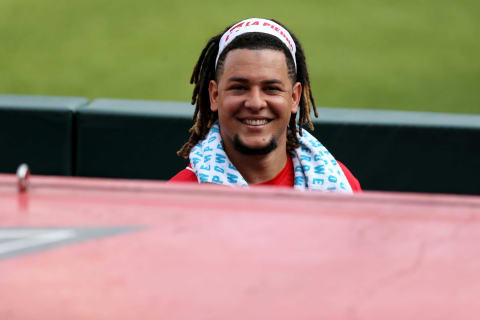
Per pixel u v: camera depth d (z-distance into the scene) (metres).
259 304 2.60
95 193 3.45
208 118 8.19
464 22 34.00
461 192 11.63
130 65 29.50
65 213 3.24
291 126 7.89
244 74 6.86
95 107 11.73
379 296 2.68
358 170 11.48
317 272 2.80
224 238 3.03
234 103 6.96
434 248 3.03
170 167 11.77
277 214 3.27
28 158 11.91
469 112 26.50
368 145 11.36
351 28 33.28
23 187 3.44
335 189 7.79
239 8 35.16
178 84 28.06
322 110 11.69
